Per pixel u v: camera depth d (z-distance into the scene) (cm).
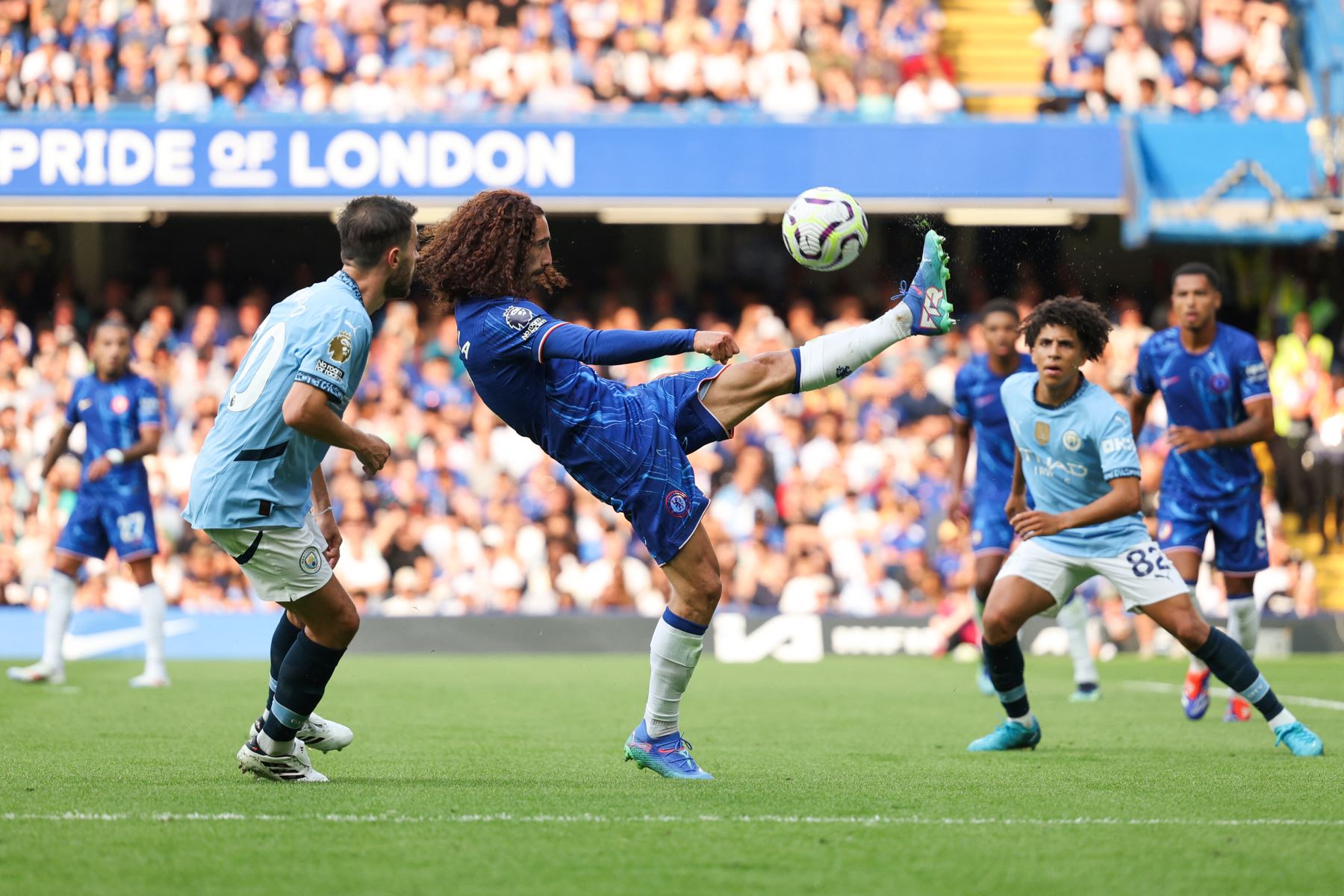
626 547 5838
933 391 6244
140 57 6372
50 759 2283
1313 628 5631
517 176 5838
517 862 1401
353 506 5788
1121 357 6406
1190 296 3094
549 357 1894
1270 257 6706
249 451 1844
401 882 1311
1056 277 6769
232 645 5472
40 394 6091
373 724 2989
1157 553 2438
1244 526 3169
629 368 6525
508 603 5766
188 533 5781
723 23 6531
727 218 6197
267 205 5791
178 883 1304
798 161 5884
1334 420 6262
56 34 6353
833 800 1830
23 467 5925
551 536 5850
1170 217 5888
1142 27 6650
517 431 2000
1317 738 2405
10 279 6825
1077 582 2478
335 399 1834
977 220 6097
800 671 4819
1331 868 1402
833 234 2097
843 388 6234
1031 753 2467
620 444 1936
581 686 4062
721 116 6116
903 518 5941
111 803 1759
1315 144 5919
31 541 5812
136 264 6931
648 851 1457
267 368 1848
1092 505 2331
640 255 7050
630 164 5875
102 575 5656
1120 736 2780
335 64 6475
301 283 7006
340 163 5784
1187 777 2106
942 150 5881
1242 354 3095
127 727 2836
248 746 1962
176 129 5775
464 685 4109
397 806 1742
